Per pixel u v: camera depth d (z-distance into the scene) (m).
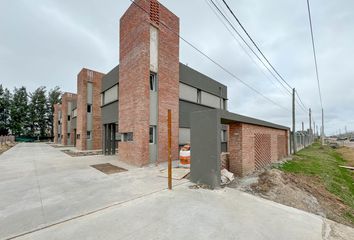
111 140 14.92
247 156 7.84
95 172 7.90
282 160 12.59
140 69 9.58
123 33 11.49
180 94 12.38
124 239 2.85
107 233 3.03
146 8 9.76
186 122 12.60
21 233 3.03
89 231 3.10
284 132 14.92
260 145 9.37
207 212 3.88
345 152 23.95
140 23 9.81
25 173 7.72
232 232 3.10
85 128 19.17
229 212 3.91
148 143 9.57
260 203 4.50
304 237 3.00
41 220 3.49
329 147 32.19
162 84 10.50
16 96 48.84
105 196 4.82
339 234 3.21
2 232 3.06
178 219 3.54
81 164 10.01
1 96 47.34
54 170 8.37
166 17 10.93
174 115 11.28
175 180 6.45
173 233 3.04
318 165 11.91
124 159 10.74
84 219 3.54
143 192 5.15
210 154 5.80
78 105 20.44
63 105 30.16
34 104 51.31
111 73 13.65
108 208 4.07
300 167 10.71
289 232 3.15
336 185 8.02
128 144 10.38
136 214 3.75
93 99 19.94
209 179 5.76
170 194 5.01
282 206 4.39
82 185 5.87
